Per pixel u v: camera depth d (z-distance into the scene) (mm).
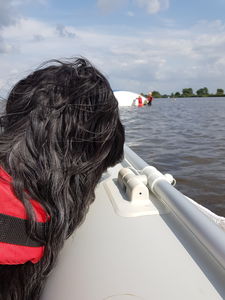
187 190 4117
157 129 10586
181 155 6266
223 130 9992
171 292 798
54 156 729
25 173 711
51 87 744
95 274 888
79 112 735
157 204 1296
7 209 688
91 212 1245
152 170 1477
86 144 763
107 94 768
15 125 749
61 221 760
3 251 695
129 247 997
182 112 18641
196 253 958
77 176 788
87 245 1028
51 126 720
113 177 1655
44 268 806
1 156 723
